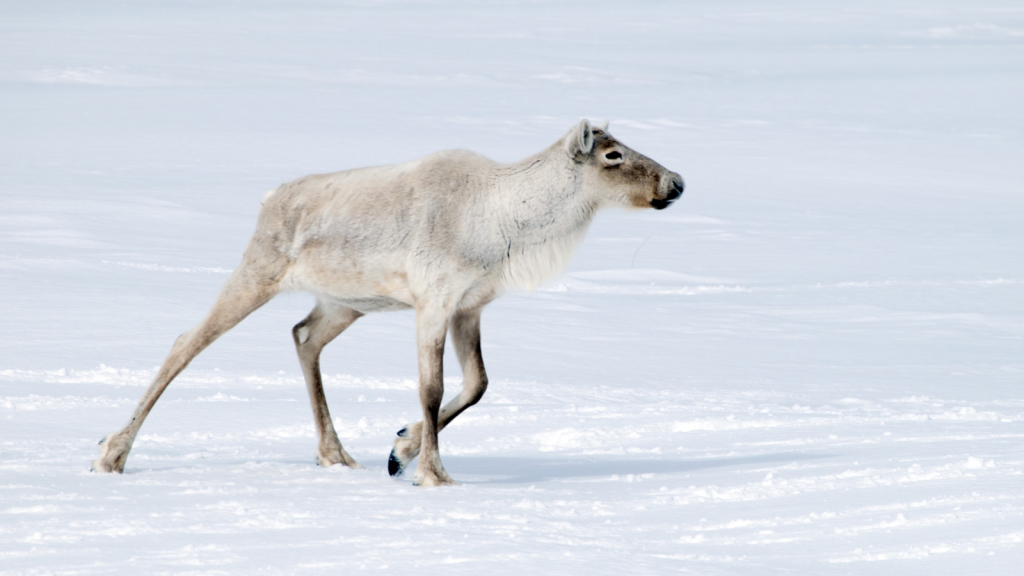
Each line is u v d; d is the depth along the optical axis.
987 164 139.38
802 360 46.91
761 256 78.81
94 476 21.77
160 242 68.81
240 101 183.75
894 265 76.12
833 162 138.38
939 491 21.20
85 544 16.55
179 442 26.55
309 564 15.80
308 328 25.25
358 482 22.50
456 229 23.66
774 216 99.56
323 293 24.30
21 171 98.81
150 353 38.91
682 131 167.62
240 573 15.30
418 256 23.44
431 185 23.80
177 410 30.27
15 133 130.88
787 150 148.50
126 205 82.31
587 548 17.31
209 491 20.64
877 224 96.62
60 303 46.75
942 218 101.69
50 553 16.02
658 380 40.94
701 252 79.88
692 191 113.75
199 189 95.69
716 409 34.41
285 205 24.19
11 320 42.97
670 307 58.94
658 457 26.78
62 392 31.75
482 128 163.50
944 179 127.69
